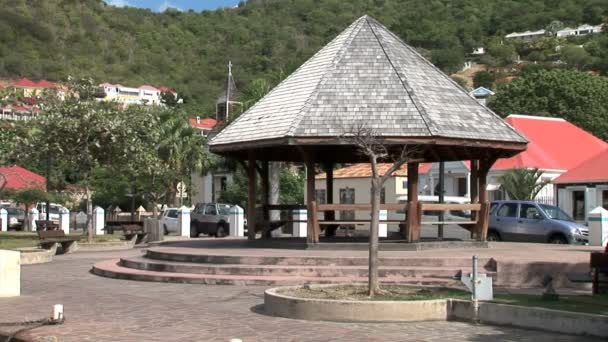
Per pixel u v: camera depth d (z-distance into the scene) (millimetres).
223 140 19344
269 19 145875
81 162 28344
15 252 14164
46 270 19438
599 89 57406
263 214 21812
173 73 132250
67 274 18328
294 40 132125
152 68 133625
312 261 16156
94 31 140125
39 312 11805
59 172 41406
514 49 136625
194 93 122312
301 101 18375
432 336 9508
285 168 48188
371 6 151875
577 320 9555
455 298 11312
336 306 10766
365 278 15039
